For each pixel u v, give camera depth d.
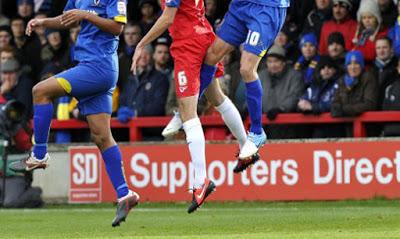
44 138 24.31
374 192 36.34
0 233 26.28
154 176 38.75
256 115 24.97
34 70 43.59
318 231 24.08
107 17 24.03
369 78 36.66
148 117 39.69
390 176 36.12
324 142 36.88
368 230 24.02
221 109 25.67
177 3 24.25
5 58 42.25
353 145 36.56
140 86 39.91
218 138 38.75
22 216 33.06
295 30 39.88
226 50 24.88
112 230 26.59
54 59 42.38
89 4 24.20
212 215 31.67
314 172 37.03
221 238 22.06
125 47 41.09
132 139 39.94
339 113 36.78
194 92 24.64
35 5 45.16
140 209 35.94
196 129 24.59
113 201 39.47
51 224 29.34
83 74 24.02
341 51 37.44
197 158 24.55
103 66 24.12
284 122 37.81
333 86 37.28
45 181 40.47
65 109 41.28
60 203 40.25
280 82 38.06
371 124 37.28
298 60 38.28
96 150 39.72
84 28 24.22
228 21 24.86
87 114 24.53
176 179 38.47
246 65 24.67
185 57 24.62
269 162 37.47
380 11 37.56
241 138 26.00
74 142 41.41
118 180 24.44
